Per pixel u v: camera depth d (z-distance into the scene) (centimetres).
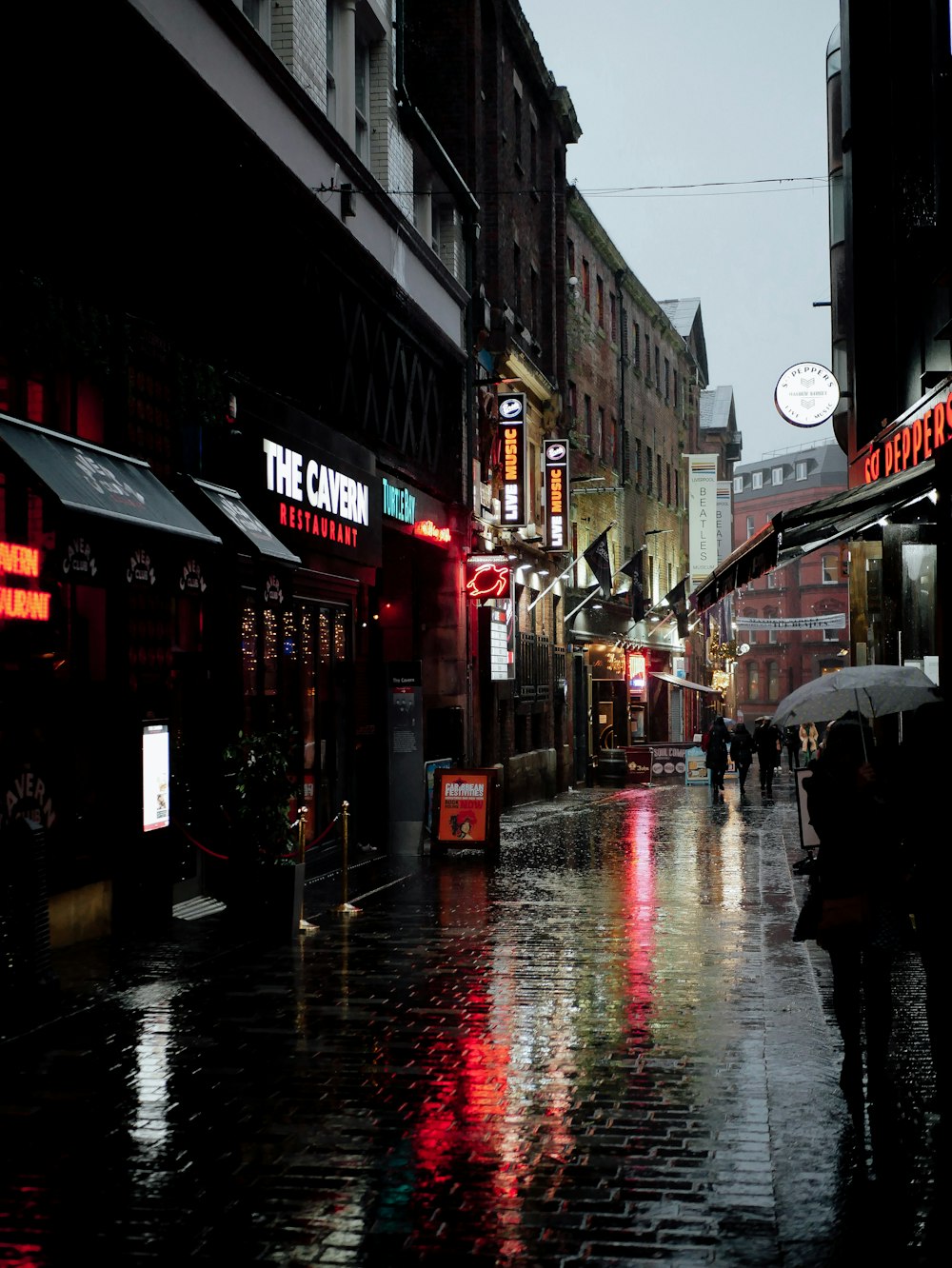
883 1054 655
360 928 1243
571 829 2417
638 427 5031
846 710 859
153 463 1276
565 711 3809
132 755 1195
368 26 2108
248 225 1538
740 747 3375
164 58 1279
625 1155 596
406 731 1980
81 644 1167
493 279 3034
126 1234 507
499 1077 725
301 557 1722
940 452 955
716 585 1405
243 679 1481
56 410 1113
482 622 2812
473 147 2819
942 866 595
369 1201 540
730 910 1361
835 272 2377
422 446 2416
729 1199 541
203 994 942
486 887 1559
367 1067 745
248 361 1546
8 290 1030
